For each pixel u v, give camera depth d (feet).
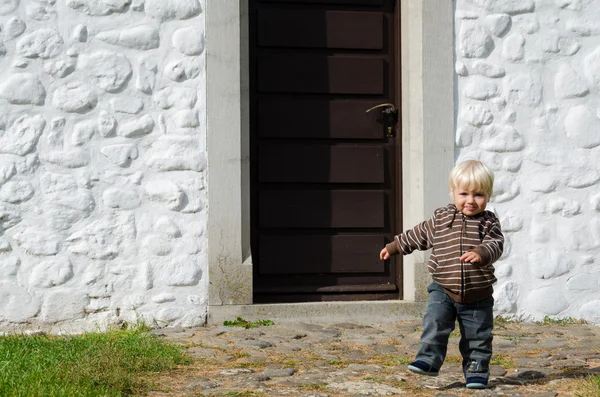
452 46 22.44
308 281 22.82
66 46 20.93
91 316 20.90
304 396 14.42
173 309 21.21
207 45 21.34
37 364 15.40
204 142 21.43
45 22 20.85
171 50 21.36
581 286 22.82
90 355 16.05
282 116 22.65
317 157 22.80
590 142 22.90
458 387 15.24
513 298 22.61
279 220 22.58
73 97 20.90
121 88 21.13
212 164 21.31
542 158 22.75
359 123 23.04
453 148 22.40
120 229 21.04
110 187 21.03
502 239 14.49
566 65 22.91
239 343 18.93
